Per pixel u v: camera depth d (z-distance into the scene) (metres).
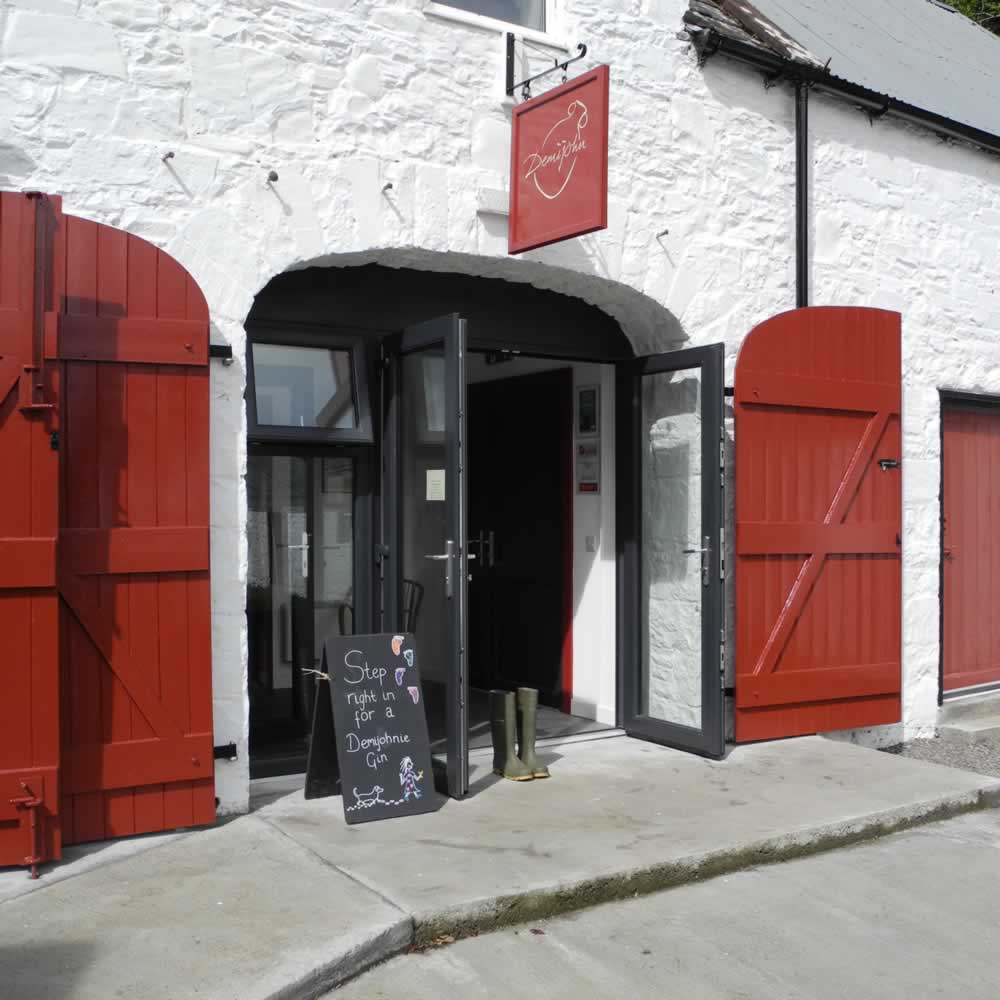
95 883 3.94
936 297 7.46
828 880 4.38
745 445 6.05
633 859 4.23
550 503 7.20
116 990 3.12
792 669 6.23
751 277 6.50
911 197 7.35
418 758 4.89
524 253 5.58
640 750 6.05
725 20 6.78
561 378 7.08
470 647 8.00
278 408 5.34
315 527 5.64
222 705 4.75
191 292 4.54
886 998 3.41
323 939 3.45
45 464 4.12
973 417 8.00
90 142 4.53
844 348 6.45
